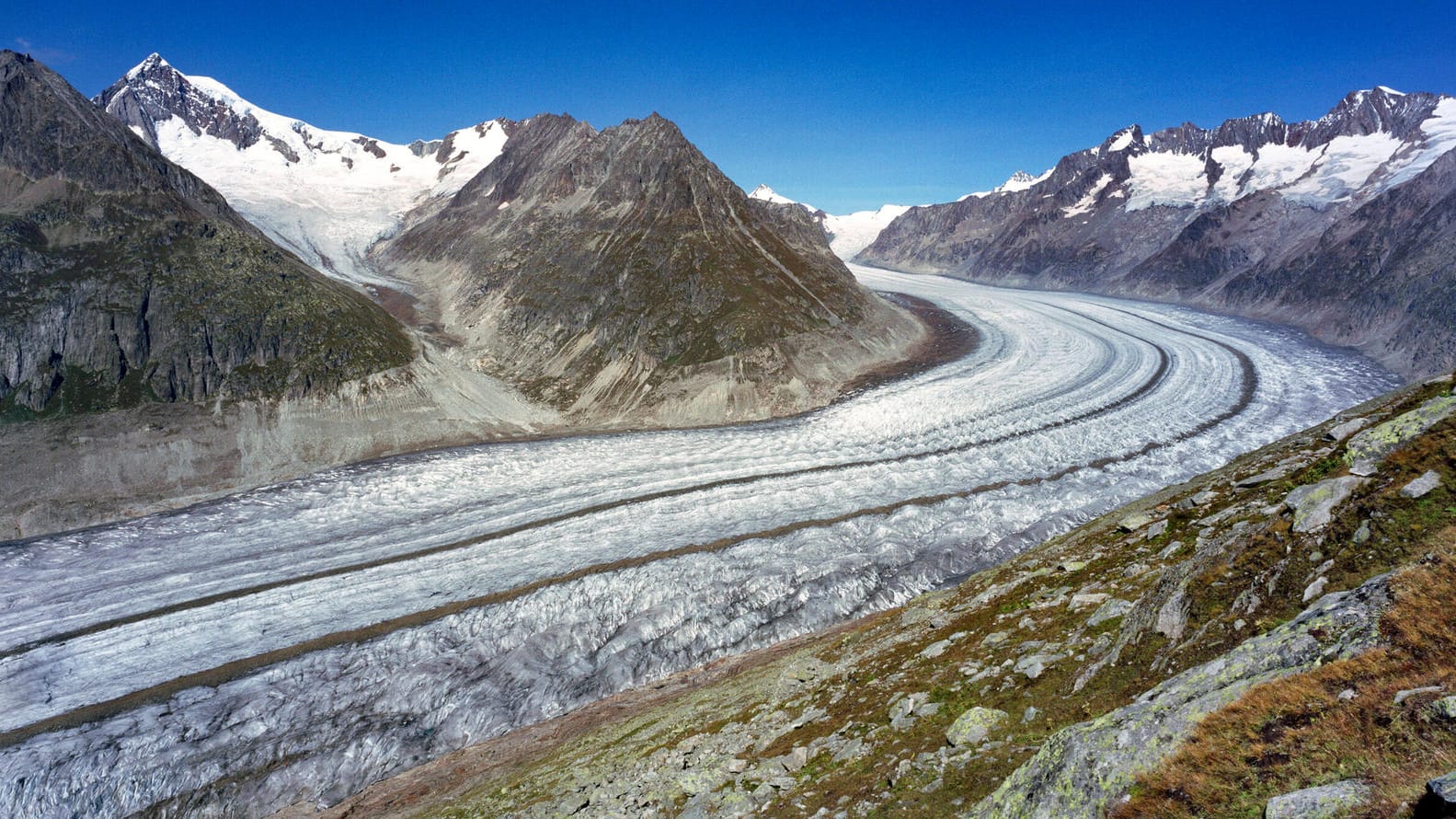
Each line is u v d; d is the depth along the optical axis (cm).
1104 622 1792
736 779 1822
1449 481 1278
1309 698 930
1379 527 1273
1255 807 831
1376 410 2466
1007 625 2173
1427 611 947
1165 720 1041
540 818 2153
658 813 1805
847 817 1369
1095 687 1442
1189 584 1497
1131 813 934
